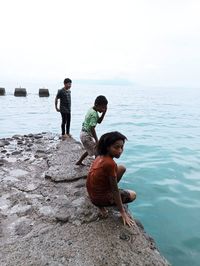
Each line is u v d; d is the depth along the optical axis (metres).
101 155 3.63
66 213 4.04
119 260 3.13
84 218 3.89
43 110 20.06
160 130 14.38
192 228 5.06
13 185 5.09
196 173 7.77
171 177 7.44
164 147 10.57
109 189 3.67
